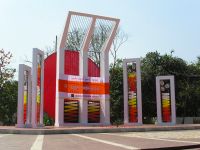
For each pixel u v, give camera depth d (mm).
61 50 32125
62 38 31875
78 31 35031
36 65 27938
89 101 33219
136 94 33000
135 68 33344
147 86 49000
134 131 27062
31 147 14961
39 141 18141
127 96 33344
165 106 34625
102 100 33812
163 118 34594
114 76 49812
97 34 48719
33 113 27578
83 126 31172
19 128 26031
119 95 48531
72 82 32438
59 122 31172
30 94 29219
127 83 33531
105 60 34406
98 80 33906
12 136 22188
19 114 27625
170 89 34594
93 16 32719
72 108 32250
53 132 24219
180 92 48438
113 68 51125
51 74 38750
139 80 33094
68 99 32094
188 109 48906
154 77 48938
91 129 25625
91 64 38219
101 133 25281
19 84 27875
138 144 16172
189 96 48031
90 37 33375
